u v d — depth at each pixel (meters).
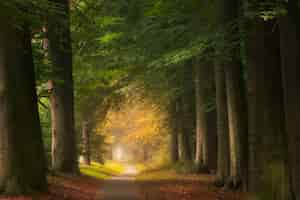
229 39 16.83
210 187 21.19
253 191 12.63
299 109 11.31
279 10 10.91
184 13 21.50
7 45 14.38
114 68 29.72
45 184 15.10
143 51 25.66
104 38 26.94
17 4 12.41
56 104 25.23
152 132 54.19
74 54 29.14
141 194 20.42
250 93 12.77
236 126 18.27
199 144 31.08
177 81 30.59
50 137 28.89
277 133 12.36
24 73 14.72
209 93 28.61
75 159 25.56
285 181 12.20
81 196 17.94
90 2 26.23
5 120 14.26
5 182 14.06
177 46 22.73
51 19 14.96
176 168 37.94
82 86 31.56
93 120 38.50
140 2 25.28
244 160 17.78
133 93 34.66
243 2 13.64
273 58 12.46
